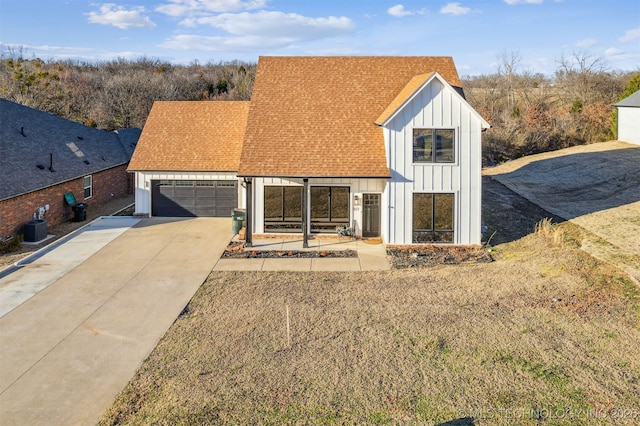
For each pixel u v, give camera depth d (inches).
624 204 913.5
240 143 1015.6
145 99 2400.3
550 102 2320.4
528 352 408.5
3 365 418.6
